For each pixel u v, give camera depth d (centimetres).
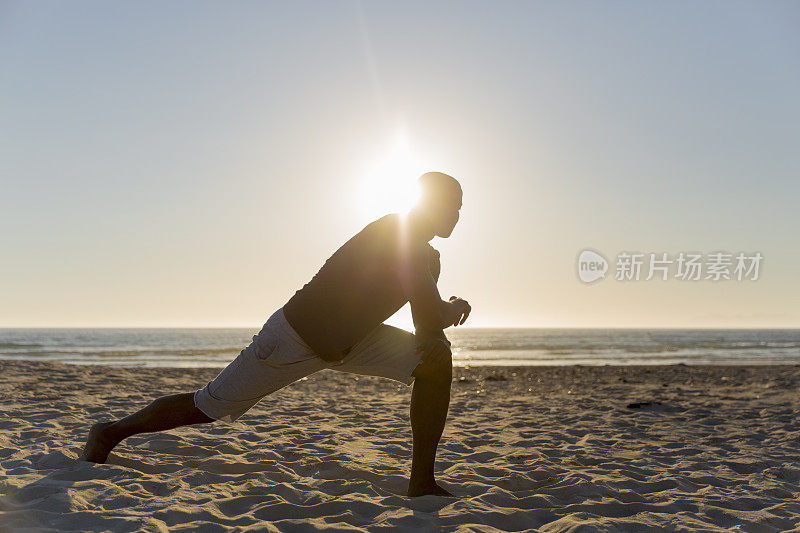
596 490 298
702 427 562
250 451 378
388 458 378
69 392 732
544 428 548
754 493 311
